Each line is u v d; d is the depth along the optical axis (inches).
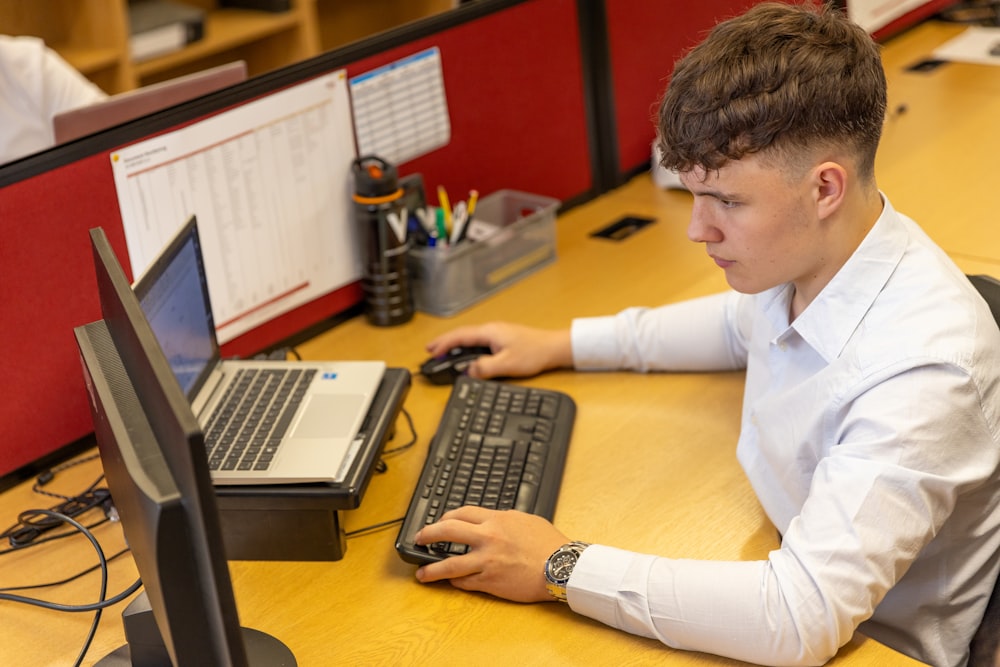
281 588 43.5
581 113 78.0
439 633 40.5
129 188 53.6
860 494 37.5
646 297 64.9
